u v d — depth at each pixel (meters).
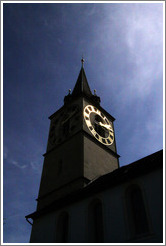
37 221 19.02
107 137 27.97
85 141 23.75
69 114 28.83
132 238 12.05
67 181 21.47
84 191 16.17
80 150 22.78
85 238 14.23
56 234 16.33
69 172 22.05
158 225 11.43
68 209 16.84
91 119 27.58
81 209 15.87
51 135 29.36
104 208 14.37
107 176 17.81
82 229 14.81
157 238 11.14
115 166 25.62
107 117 31.22
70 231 15.43
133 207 13.48
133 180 13.92
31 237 18.09
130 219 13.00
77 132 24.84
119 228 12.92
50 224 17.48
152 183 12.93
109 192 14.81
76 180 20.50
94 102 30.36
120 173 15.43
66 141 25.61
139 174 13.82
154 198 12.34
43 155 27.47
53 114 32.16
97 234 14.35
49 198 21.92
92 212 15.38
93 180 20.95
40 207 22.09
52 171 24.36
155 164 13.20
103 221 13.88
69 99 32.19
